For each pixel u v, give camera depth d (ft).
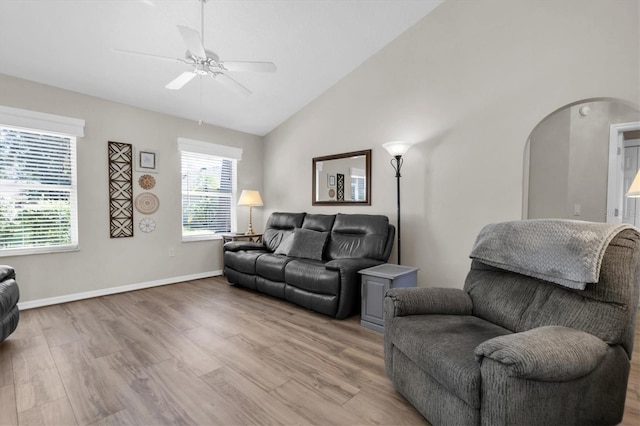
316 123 14.60
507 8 9.16
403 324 5.37
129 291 12.51
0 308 6.96
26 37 8.70
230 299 11.49
